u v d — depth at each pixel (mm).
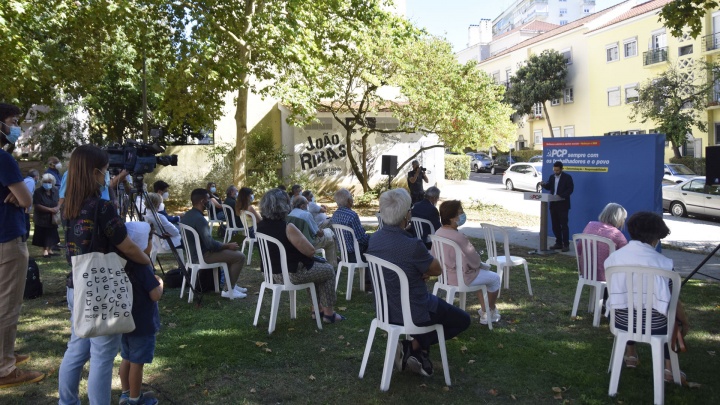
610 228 5734
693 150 30266
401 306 4148
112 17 12516
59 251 10008
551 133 38781
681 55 29766
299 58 12867
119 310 3086
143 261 3340
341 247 6906
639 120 32406
